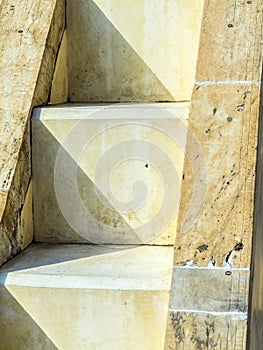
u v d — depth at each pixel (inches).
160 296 46.2
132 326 47.2
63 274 49.3
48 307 48.3
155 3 72.3
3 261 52.2
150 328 46.9
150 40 73.3
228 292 42.8
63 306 48.1
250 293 43.6
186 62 72.7
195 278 43.9
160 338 46.9
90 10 73.8
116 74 74.6
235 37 57.8
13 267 51.4
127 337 47.4
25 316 48.8
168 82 73.7
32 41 64.4
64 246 58.2
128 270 49.9
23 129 56.9
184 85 73.3
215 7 61.2
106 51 74.6
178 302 42.9
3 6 68.5
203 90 54.3
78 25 73.9
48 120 57.9
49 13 67.1
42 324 48.7
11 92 60.1
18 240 55.6
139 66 74.0
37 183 59.2
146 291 46.4
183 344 41.2
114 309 47.2
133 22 73.3
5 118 58.0
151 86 74.2
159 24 72.7
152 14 72.6
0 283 48.8
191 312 42.2
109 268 50.6
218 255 44.8
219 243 45.4
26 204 57.7
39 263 52.5
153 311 46.6
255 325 48.0
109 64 74.6
